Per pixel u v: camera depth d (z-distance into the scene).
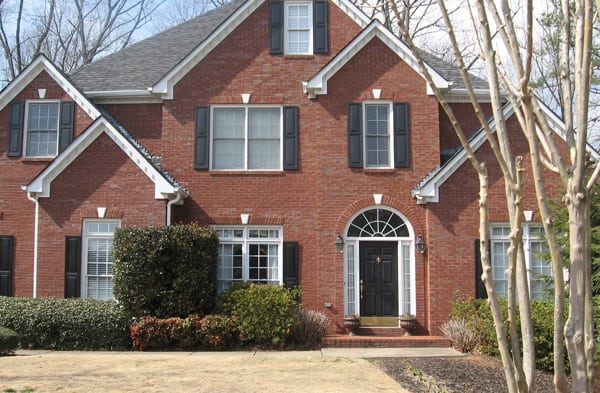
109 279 17.19
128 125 19.20
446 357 14.36
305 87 18.09
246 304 15.73
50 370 11.93
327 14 18.92
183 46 21.72
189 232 15.88
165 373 11.80
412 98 18.11
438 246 16.97
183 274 15.69
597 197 13.86
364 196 17.78
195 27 22.69
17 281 17.81
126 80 20.02
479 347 14.98
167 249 15.74
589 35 3.49
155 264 15.63
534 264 16.89
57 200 17.20
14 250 17.97
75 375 11.46
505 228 16.95
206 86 18.61
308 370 12.27
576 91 3.53
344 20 18.97
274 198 18.16
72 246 17.08
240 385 10.76
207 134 18.39
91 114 18.45
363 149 17.97
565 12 3.83
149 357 13.87
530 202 16.70
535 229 16.92
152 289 15.54
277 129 18.59
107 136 17.30
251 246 18.20
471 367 13.20
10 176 18.33
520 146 16.80
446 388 11.22
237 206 18.14
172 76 18.58
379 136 18.16
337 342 16.03
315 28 18.83
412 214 17.62
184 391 10.25
